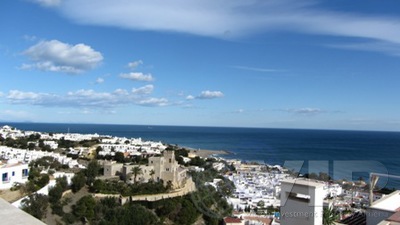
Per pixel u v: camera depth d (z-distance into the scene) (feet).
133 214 144.25
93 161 234.79
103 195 175.94
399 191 42.16
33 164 207.41
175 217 148.05
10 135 397.60
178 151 366.63
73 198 165.27
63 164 235.40
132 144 444.14
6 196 141.38
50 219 136.46
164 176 214.69
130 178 212.64
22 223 12.67
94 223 140.87
